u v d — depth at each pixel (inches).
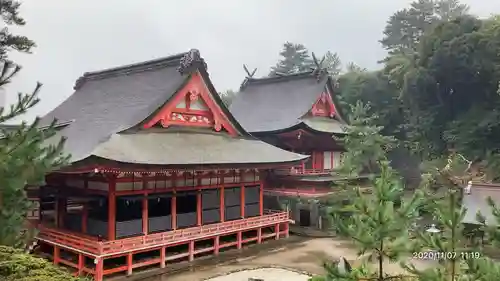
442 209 402.6
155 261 950.4
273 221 1262.3
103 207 963.3
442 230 421.7
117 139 947.3
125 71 1333.7
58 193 986.7
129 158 861.2
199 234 1031.6
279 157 1218.0
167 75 1178.0
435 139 1934.1
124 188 911.7
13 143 428.1
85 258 906.1
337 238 1317.7
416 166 2367.1
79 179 966.4
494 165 1594.5
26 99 427.2
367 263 538.0
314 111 1707.7
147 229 960.9
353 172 1375.5
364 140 1445.6
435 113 1898.4
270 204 1628.9
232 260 1047.6
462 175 1400.1
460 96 1882.4
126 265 897.5
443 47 1776.6
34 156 438.0
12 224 459.2
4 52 622.5
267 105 1881.2
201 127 1162.0
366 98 2516.0
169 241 962.7
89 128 1111.6
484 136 1712.6
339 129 1697.8
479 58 1737.2
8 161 412.2
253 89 2047.2
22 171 420.8
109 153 855.1
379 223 402.6
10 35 622.2
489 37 1710.1
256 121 1786.4
